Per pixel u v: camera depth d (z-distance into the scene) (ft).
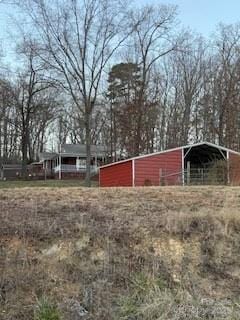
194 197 32.96
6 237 22.24
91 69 120.47
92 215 25.89
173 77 157.79
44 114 188.03
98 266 21.21
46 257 21.34
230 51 174.70
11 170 187.42
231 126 139.23
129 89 157.28
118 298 19.60
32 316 18.07
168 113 157.48
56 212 26.32
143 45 139.33
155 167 96.22
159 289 20.31
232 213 26.37
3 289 19.11
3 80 163.84
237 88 140.87
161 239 23.59
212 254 23.29
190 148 97.09
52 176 174.91
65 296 19.31
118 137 162.30
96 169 171.63
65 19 128.47
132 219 25.58
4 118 185.78
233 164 77.87
